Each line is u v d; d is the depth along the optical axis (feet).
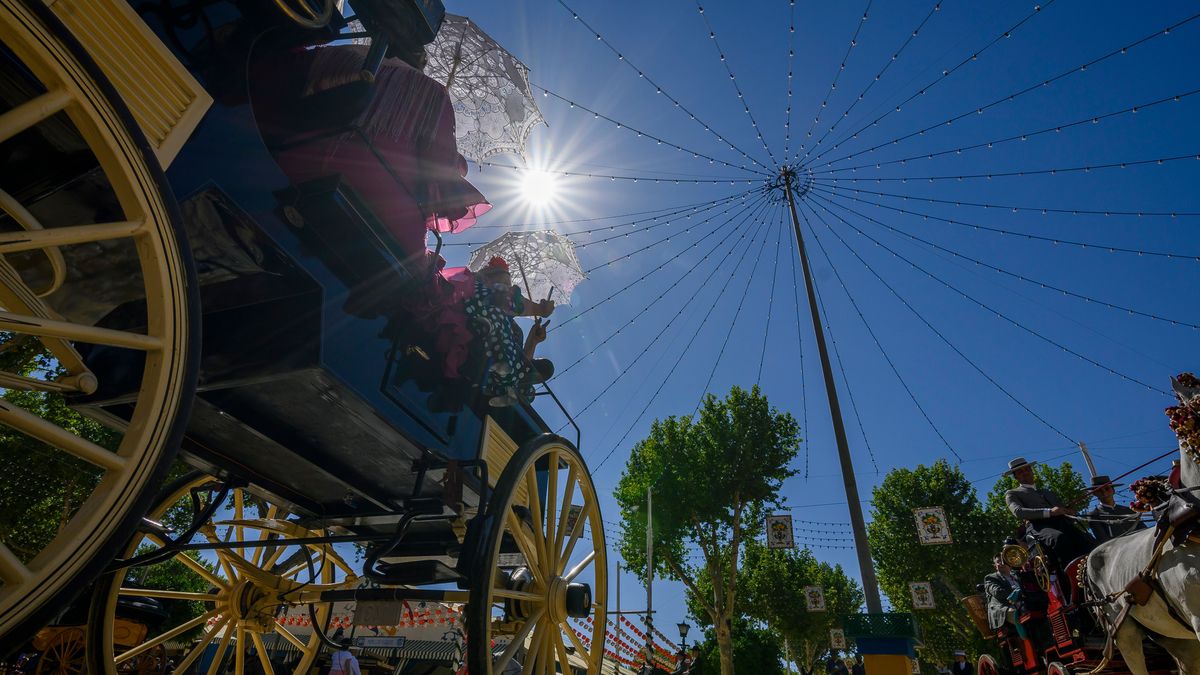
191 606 51.21
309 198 8.32
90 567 5.12
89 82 5.36
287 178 8.27
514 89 14.47
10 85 5.85
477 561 10.18
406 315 10.43
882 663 27.37
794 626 107.45
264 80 9.37
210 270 8.44
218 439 10.48
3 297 6.21
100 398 8.95
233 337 8.82
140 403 5.64
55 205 6.84
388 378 9.73
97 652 11.47
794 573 112.06
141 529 11.64
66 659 19.62
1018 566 18.61
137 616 21.67
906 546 89.66
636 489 81.61
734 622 101.14
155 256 5.77
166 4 6.94
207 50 7.38
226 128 7.45
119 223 5.52
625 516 82.53
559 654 12.79
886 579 93.09
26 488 36.63
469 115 14.65
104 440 38.27
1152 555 12.78
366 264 9.45
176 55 6.96
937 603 90.84
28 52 4.98
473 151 14.89
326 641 14.58
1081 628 15.81
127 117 5.67
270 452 10.65
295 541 11.80
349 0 9.23
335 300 8.93
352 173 10.00
